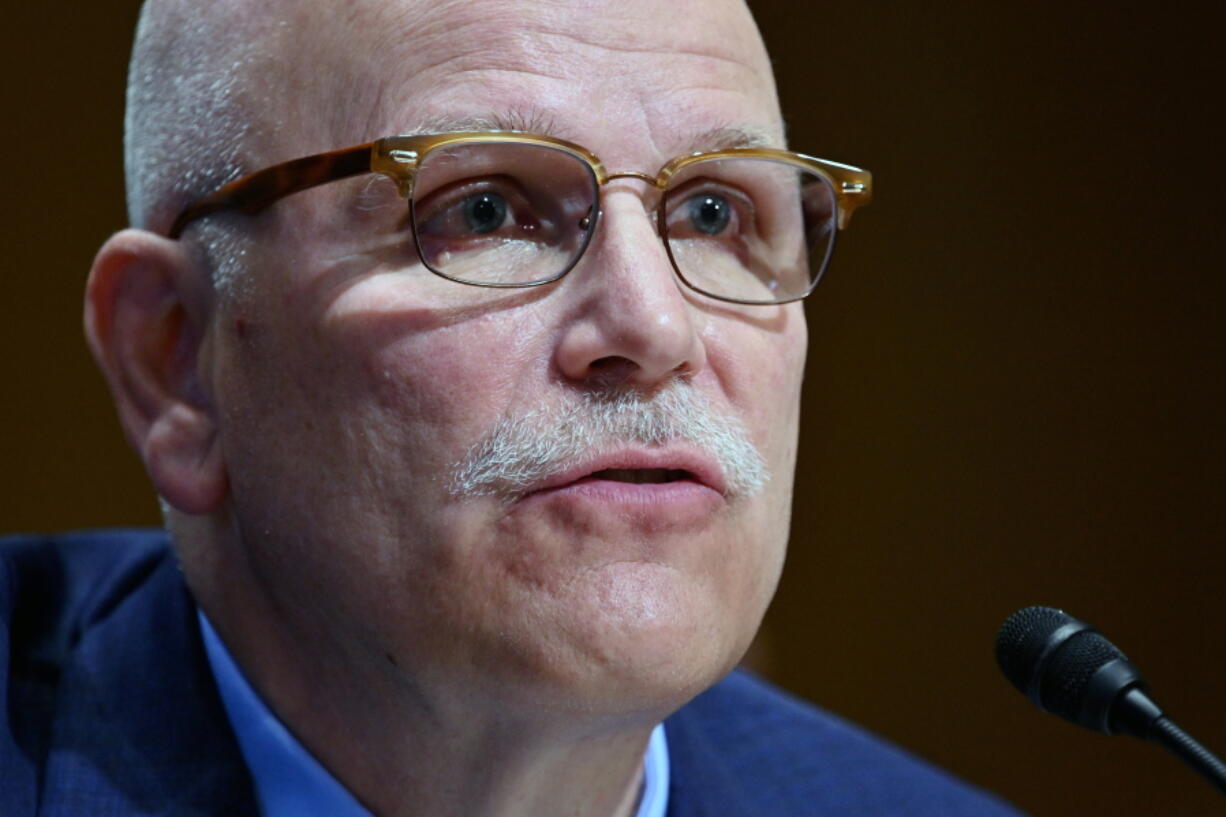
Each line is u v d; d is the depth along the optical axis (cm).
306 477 227
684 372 222
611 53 226
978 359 677
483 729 230
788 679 666
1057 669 226
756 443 235
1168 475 680
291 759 248
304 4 231
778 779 316
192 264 245
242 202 232
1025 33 674
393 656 225
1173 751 216
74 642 280
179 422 250
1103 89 680
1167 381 682
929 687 669
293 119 230
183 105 246
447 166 218
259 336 231
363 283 220
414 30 222
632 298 214
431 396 215
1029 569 675
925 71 666
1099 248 680
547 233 225
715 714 329
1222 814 665
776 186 247
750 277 246
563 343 216
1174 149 680
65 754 245
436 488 216
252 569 244
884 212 669
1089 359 680
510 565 214
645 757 277
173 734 252
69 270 524
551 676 214
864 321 674
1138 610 680
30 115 516
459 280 216
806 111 649
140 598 277
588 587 213
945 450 675
